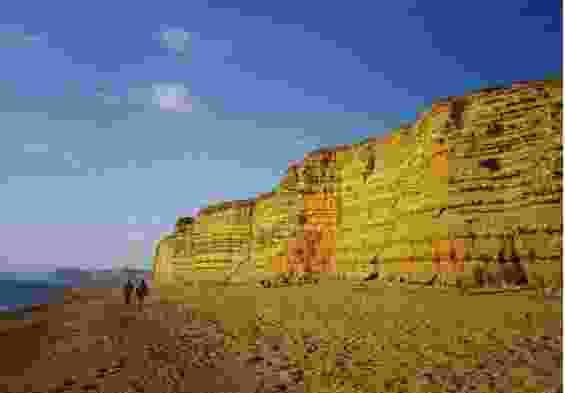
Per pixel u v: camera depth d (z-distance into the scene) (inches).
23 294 3929.6
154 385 439.2
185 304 1278.3
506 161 983.0
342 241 1621.6
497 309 709.3
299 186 1824.6
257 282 1850.4
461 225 989.8
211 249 2541.8
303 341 604.4
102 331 846.5
